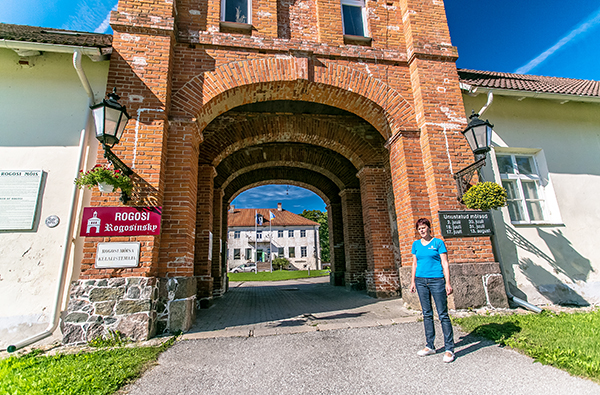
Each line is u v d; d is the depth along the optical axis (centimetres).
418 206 655
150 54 596
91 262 483
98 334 456
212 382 317
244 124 927
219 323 576
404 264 679
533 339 399
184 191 566
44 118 564
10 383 304
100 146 544
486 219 634
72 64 599
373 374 328
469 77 833
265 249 4756
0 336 473
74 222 528
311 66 690
